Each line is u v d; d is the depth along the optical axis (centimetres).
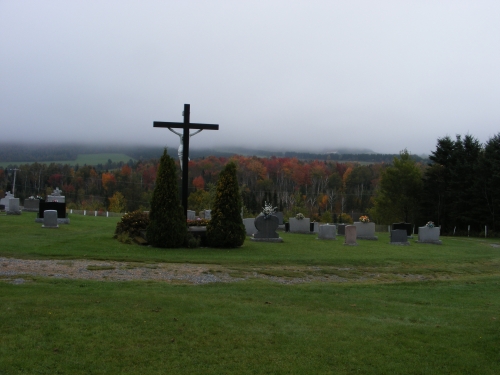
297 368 663
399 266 1717
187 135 1956
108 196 7631
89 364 634
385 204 5150
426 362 708
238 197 1977
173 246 1839
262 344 742
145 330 764
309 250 2008
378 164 8731
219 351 705
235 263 1545
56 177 8275
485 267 1838
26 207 3306
